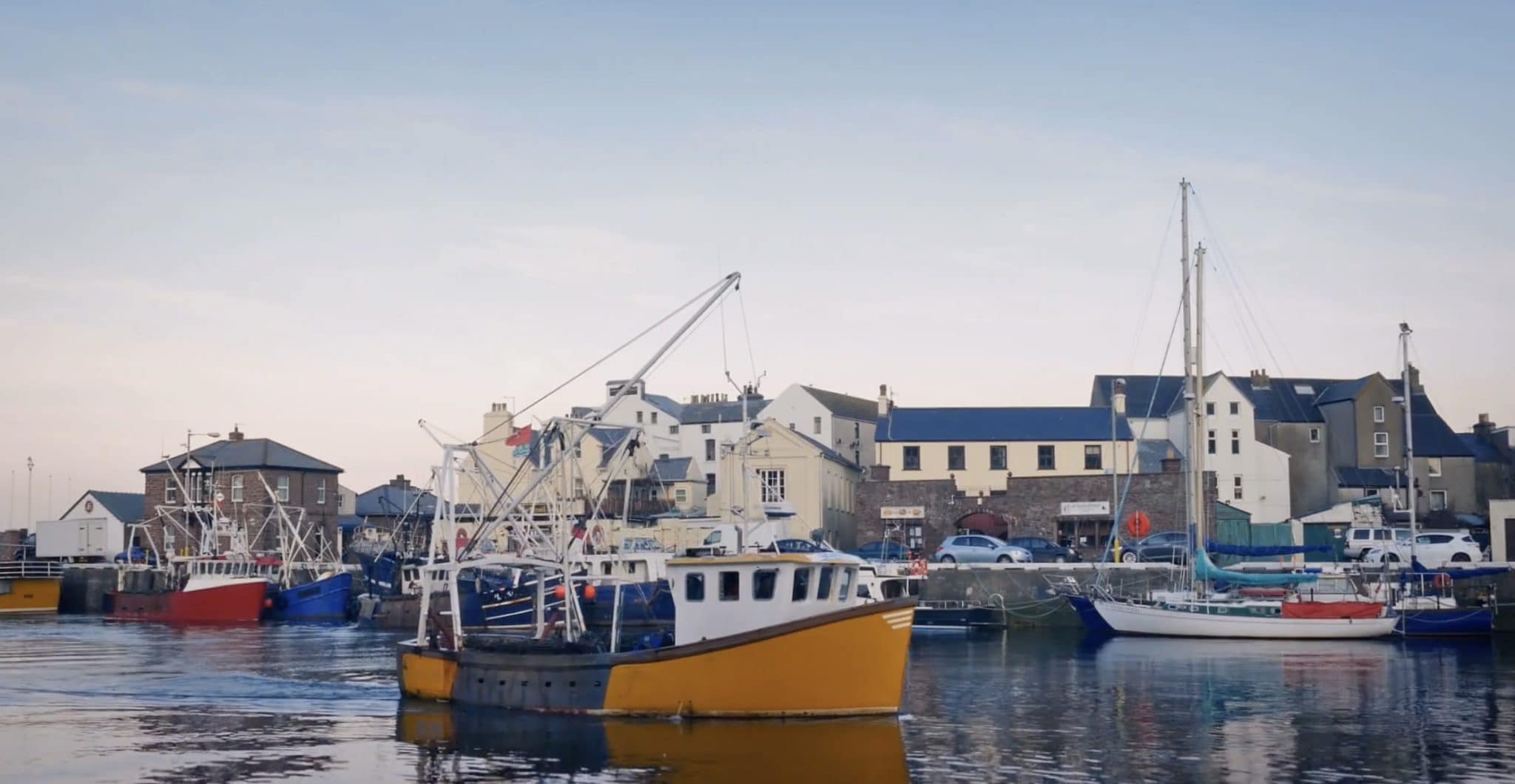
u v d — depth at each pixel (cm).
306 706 4081
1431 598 6431
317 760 3170
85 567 9994
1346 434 10112
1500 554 7919
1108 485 8281
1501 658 5375
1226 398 9744
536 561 4075
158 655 5838
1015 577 7056
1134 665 5138
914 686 4481
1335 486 9950
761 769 2969
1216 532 8169
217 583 8656
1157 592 6694
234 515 10625
